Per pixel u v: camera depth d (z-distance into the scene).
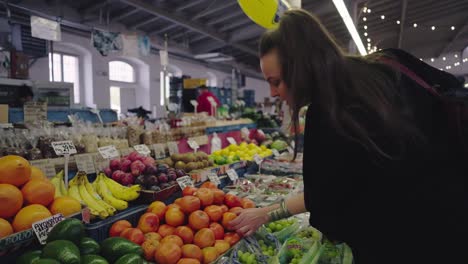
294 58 0.89
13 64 5.43
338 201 0.89
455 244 0.82
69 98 4.75
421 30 12.40
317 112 0.88
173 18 7.75
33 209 1.19
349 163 0.84
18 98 4.15
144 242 1.35
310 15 0.93
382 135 0.81
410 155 0.81
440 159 0.84
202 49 11.52
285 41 0.91
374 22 10.31
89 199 1.55
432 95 0.88
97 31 5.83
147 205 1.71
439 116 0.86
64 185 1.59
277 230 1.77
